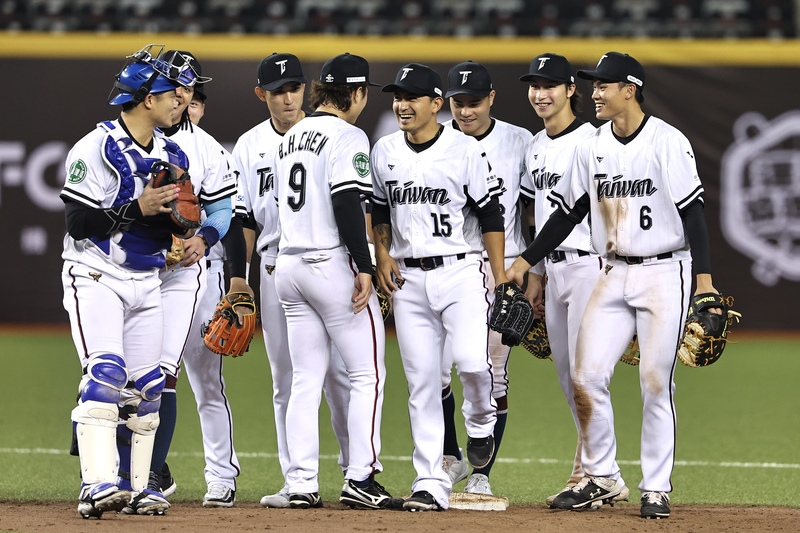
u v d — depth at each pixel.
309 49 56.31
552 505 20.16
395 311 20.44
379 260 20.30
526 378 45.59
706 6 64.06
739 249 57.28
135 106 17.45
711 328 18.80
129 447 18.19
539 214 22.94
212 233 19.38
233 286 20.31
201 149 19.45
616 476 20.45
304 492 19.73
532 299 23.58
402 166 20.03
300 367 20.05
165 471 21.44
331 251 19.62
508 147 23.30
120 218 16.97
